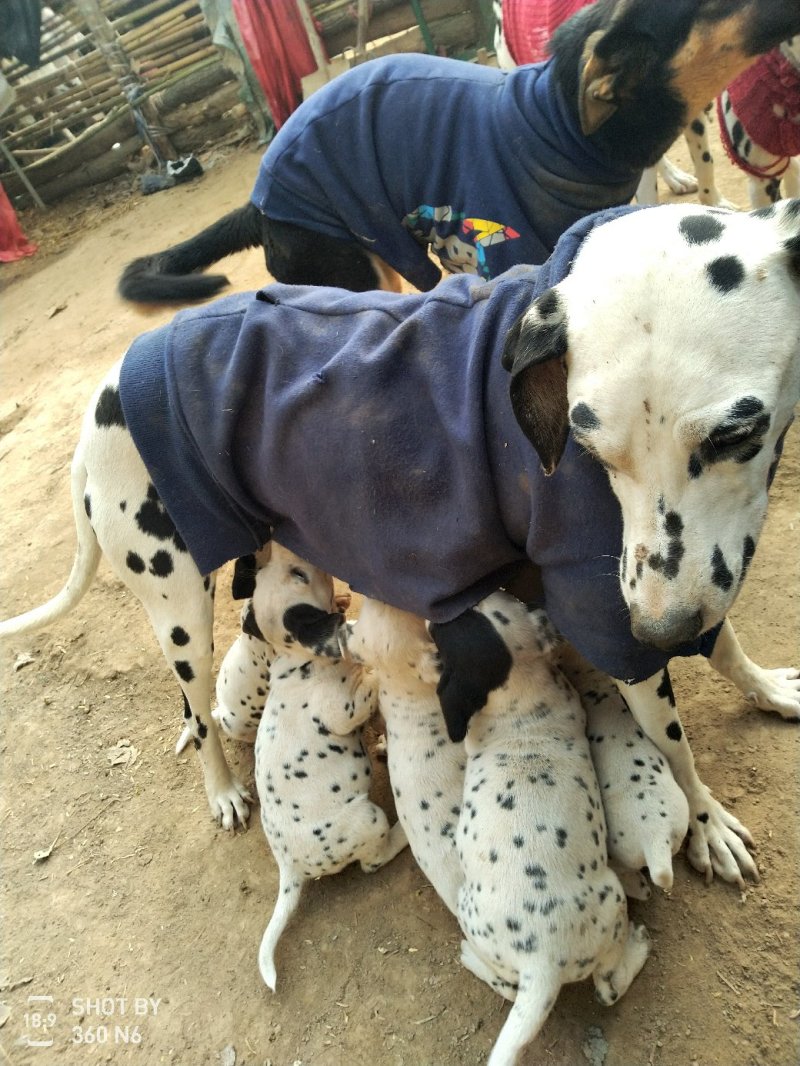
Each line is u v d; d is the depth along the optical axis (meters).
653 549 0.43
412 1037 0.60
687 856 0.63
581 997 0.59
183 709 0.86
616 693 0.66
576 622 0.51
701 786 0.62
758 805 0.65
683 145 1.53
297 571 0.74
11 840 0.84
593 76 0.74
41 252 2.54
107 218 2.58
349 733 0.72
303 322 0.60
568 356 0.43
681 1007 0.57
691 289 0.40
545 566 0.51
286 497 0.61
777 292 0.40
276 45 2.24
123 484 0.68
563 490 0.48
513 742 0.61
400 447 0.54
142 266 0.97
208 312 0.65
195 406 0.62
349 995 0.64
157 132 2.69
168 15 2.54
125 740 0.90
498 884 0.55
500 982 0.57
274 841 0.69
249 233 0.97
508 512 0.52
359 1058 0.60
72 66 2.68
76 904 0.77
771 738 0.68
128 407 0.64
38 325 2.00
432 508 0.54
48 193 2.87
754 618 0.76
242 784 0.82
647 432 0.41
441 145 0.81
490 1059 0.51
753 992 0.56
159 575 0.70
